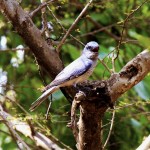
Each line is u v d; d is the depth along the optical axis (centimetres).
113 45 1561
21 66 1483
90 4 1040
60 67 957
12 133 1084
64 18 1447
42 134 1145
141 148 970
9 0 930
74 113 812
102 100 787
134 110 1320
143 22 1451
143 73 820
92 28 1587
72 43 1468
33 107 891
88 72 931
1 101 1153
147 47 590
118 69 1303
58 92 1291
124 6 1418
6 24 1391
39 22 1382
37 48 946
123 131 1354
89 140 845
